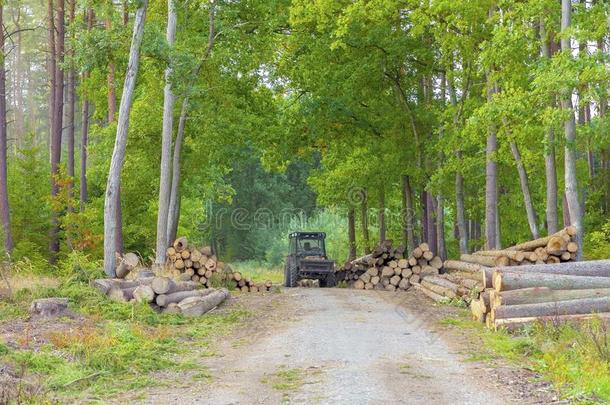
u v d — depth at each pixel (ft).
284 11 98.17
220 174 118.93
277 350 43.42
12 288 58.44
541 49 75.61
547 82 58.95
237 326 54.39
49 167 134.41
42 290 54.65
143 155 98.99
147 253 128.16
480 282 67.00
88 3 68.95
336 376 35.17
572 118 61.16
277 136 104.99
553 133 65.82
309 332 50.06
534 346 41.16
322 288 93.30
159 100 96.37
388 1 86.02
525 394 30.91
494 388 32.24
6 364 34.55
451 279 77.25
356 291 85.92
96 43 68.23
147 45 69.82
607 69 56.39
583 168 94.32
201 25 93.71
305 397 31.12
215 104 95.25
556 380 32.63
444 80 107.04
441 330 50.47
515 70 70.95
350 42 100.99
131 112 96.27
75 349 38.81
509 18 68.49
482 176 103.65
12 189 121.19
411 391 31.81
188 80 79.30
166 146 84.79
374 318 57.31
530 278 48.85
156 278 58.08
